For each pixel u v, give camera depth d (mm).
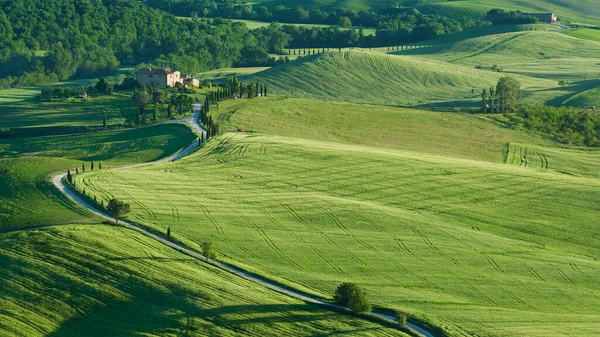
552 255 162125
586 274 152875
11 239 147000
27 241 146000
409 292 136875
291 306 127375
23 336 122938
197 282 134000
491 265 154250
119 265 138750
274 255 150250
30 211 164750
